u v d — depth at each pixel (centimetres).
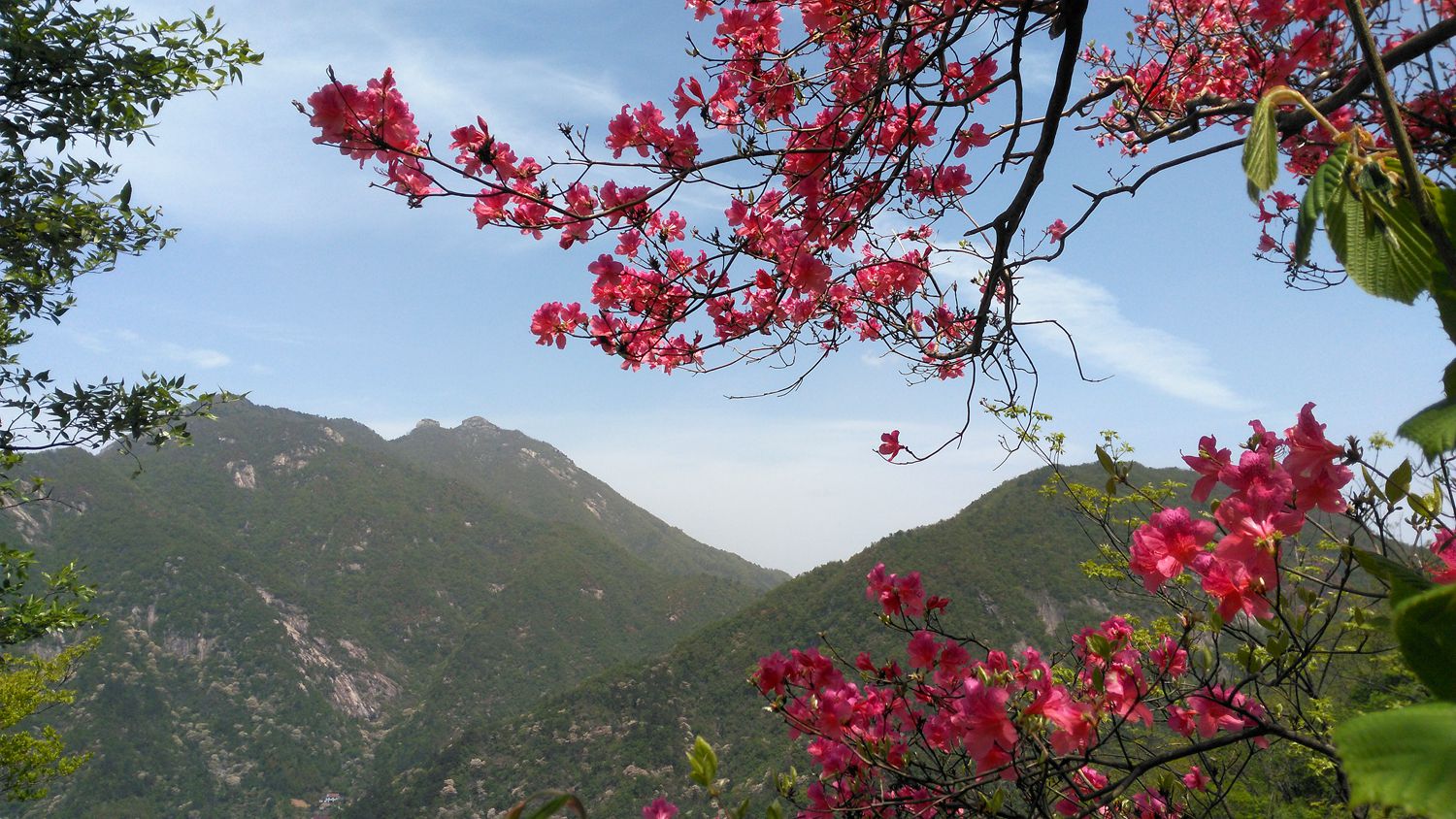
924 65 279
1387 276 76
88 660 10050
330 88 229
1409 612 59
